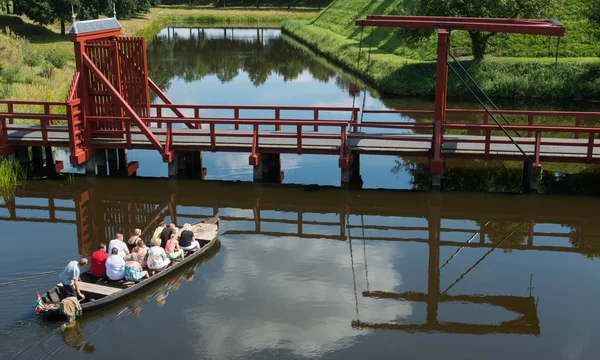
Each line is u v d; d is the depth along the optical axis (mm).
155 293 14242
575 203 20000
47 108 23641
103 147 22234
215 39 76438
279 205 20156
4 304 13203
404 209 19844
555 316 13516
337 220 19062
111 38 23359
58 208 19625
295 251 16766
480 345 12367
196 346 12070
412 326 13062
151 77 46938
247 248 16906
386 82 42312
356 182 22281
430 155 21062
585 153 20531
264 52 63312
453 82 41344
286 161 25250
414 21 20469
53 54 41812
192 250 15914
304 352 11969
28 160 23453
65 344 11969
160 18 98375
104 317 13070
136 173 23125
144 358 11586
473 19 21562
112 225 18234
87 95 22094
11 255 15828
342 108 23406
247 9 118938
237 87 42688
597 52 43188
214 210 19672
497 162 24500
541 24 20734
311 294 14352
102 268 14055
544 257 16562
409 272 15648
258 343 12250
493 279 15320
